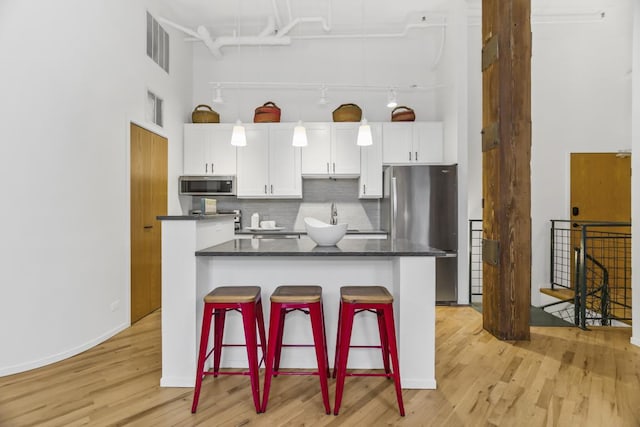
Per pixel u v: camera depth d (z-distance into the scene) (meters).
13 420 1.88
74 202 2.78
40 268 2.56
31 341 2.51
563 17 4.76
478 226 4.97
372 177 4.66
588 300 4.63
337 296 2.51
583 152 5.01
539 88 5.00
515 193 3.10
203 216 2.43
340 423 1.86
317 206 5.02
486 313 3.33
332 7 4.41
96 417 1.91
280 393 2.17
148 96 3.89
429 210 4.23
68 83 2.73
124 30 3.38
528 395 2.14
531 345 2.96
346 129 4.66
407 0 4.27
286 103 5.14
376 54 5.11
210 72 5.13
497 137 3.13
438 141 4.68
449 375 2.41
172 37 4.44
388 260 2.51
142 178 3.71
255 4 4.33
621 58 4.95
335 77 5.12
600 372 2.45
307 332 2.52
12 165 2.43
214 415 1.93
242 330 2.52
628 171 4.97
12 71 2.42
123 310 3.36
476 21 4.73
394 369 1.95
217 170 4.70
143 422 1.87
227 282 2.53
